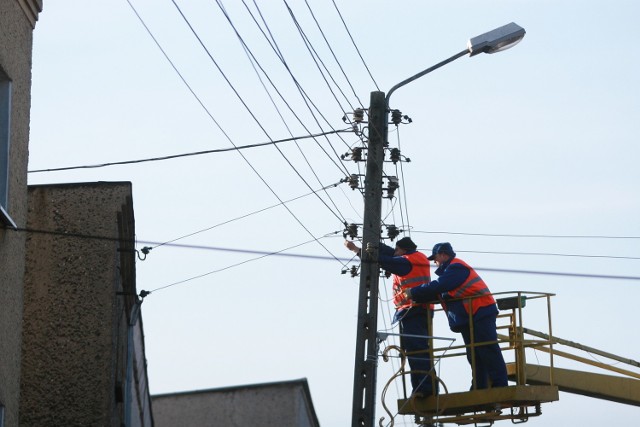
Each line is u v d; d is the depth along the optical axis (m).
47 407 31.84
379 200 34.97
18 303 25.22
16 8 25.42
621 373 36.00
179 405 52.53
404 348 32.19
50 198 33.44
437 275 32.31
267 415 51.62
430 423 31.73
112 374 32.53
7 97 24.80
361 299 34.00
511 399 30.84
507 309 32.09
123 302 35.66
